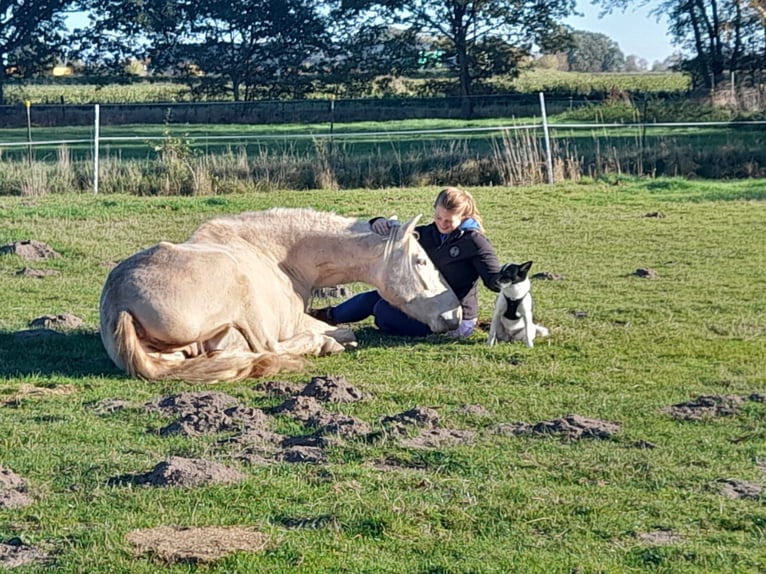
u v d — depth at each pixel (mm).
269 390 7316
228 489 5391
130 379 7574
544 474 5668
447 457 5891
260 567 4555
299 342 8328
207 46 61500
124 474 5633
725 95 36719
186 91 62469
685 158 21422
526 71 62344
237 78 61438
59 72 64625
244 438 6180
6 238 13727
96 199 17750
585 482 5562
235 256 8094
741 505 5238
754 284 11320
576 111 40438
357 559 4637
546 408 6887
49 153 28438
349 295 10805
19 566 4570
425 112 47531
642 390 7363
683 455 5945
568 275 11922
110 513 5113
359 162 21109
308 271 8742
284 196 18125
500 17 58156
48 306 10305
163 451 6020
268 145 29578
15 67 63000
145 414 6691
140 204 16984
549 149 20312
